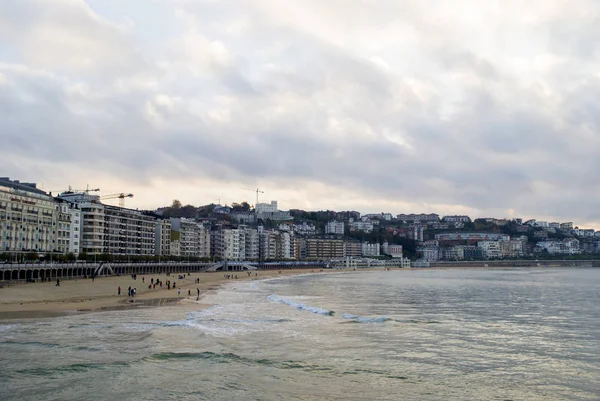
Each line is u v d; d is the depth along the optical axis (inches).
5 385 1642.5
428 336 2635.3
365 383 1744.6
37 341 2321.6
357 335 2642.7
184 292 5467.5
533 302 4736.7
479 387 1723.7
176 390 1615.4
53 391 1589.6
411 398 1603.1
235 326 2896.2
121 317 3166.8
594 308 4168.3
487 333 2755.9
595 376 1863.9
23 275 5910.4
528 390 1697.8
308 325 2974.9
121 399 1524.4
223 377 1766.7
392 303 4562.0
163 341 2336.4
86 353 2076.8
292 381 1745.8
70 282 5851.4
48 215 7795.3
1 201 6835.6
